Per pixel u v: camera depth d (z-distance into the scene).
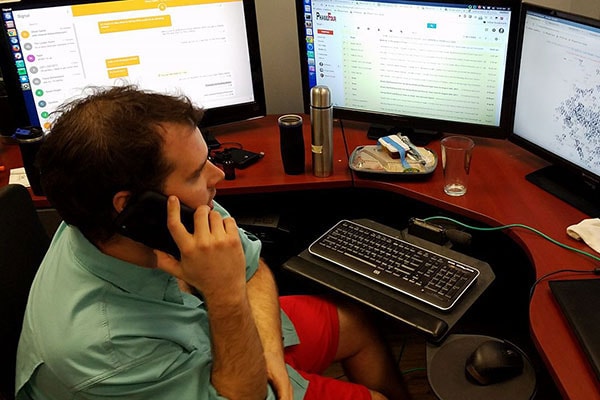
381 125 2.01
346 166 1.79
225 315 1.05
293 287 2.01
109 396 1.00
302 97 2.29
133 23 1.78
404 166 1.72
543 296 1.24
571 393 1.03
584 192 1.59
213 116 1.94
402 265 1.43
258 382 1.11
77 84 1.80
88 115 0.93
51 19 1.71
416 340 2.12
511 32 1.64
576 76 1.49
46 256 1.13
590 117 1.47
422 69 1.81
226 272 1.03
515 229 1.47
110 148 0.91
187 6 1.81
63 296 1.01
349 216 2.21
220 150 1.91
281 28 2.19
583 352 1.10
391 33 1.79
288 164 1.74
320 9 1.85
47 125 1.81
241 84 1.95
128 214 0.95
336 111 2.00
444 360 1.38
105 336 0.98
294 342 1.46
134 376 1.00
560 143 1.60
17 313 1.17
